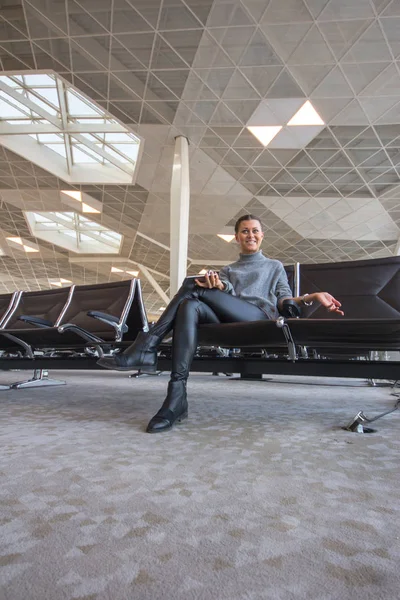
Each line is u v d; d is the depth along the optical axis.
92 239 33.41
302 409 2.98
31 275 42.84
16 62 13.12
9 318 4.46
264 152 17.50
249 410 2.91
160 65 12.83
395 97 13.80
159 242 29.91
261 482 1.28
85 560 0.78
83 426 2.23
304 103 14.31
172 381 2.28
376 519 0.99
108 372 10.03
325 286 3.16
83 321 4.00
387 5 10.36
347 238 27.81
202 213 24.09
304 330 2.22
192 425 2.27
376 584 0.70
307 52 12.05
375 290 2.99
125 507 1.06
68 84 13.94
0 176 20.81
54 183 21.45
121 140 18.34
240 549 0.83
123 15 11.12
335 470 1.41
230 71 12.95
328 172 19.11
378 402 3.48
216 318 2.51
